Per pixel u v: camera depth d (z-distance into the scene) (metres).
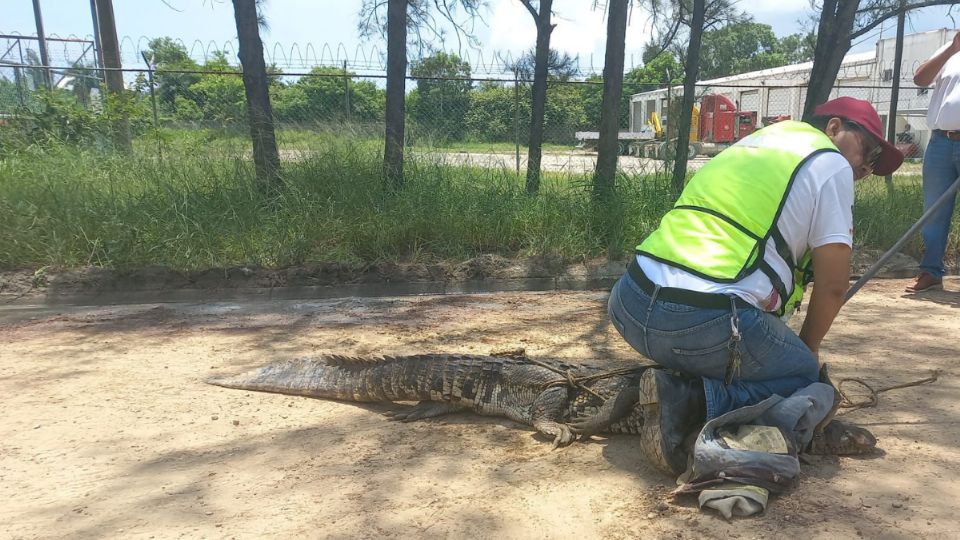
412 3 9.95
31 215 8.44
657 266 2.99
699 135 25.98
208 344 5.45
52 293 7.66
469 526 2.70
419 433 3.76
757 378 3.06
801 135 3.02
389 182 9.37
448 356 4.17
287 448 3.53
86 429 3.75
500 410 3.95
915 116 20.53
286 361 4.64
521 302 7.07
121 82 12.61
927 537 2.54
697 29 9.81
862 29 9.67
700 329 2.86
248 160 9.55
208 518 2.79
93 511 2.86
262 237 8.54
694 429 3.12
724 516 2.70
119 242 8.12
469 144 11.70
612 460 3.34
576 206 9.50
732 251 2.88
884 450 3.32
